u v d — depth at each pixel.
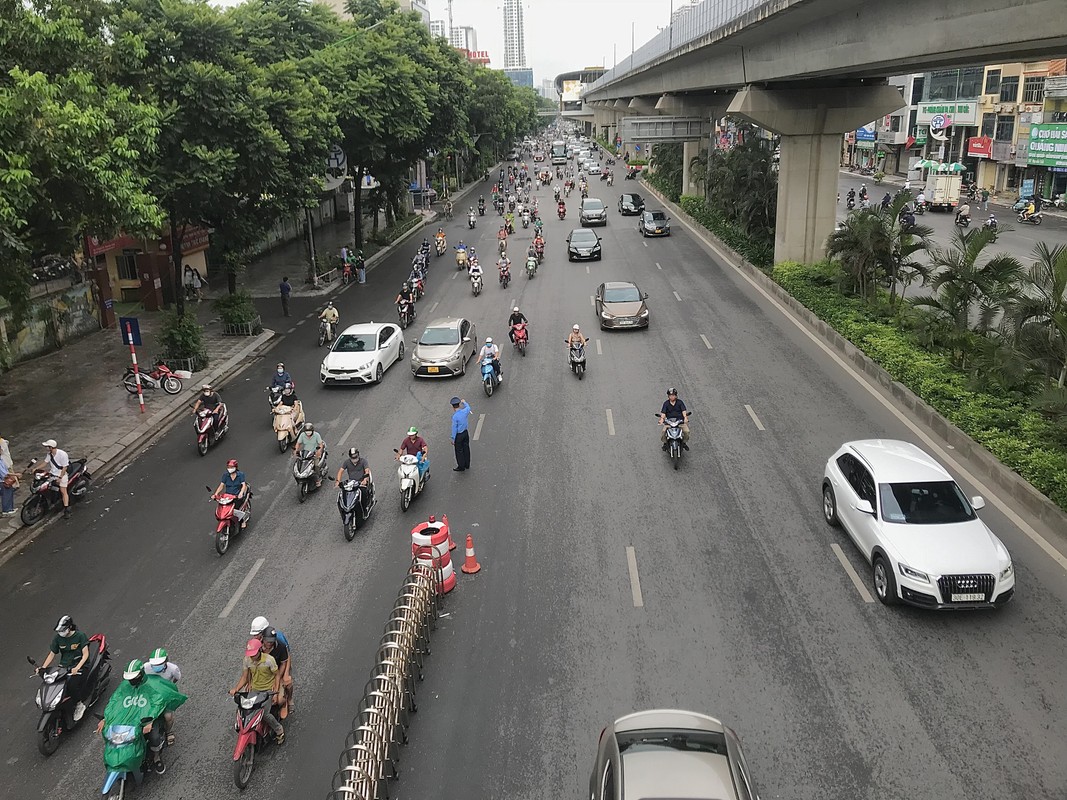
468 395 21.78
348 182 54.81
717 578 12.34
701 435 18.03
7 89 14.23
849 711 9.39
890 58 20.92
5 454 15.61
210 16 23.86
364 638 11.28
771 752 8.83
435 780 8.69
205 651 11.21
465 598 12.16
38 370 25.14
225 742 9.52
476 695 10.01
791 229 34.03
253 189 25.56
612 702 9.76
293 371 24.78
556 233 50.94
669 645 10.78
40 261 27.12
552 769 8.77
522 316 25.94
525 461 17.14
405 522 14.72
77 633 10.03
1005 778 8.34
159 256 33.62
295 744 9.34
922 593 10.83
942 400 17.94
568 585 12.36
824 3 22.06
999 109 60.41
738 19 28.02
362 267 37.81
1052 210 52.56
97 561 13.91
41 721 9.48
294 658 10.89
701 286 33.66
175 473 17.55
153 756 9.02
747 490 15.25
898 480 12.12
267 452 18.48
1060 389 14.80
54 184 15.55
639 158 104.50
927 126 69.81
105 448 18.72
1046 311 17.12
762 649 10.59
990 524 13.34
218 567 13.49
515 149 144.12
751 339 25.53
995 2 16.50
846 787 8.32
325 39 40.94
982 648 10.38
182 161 22.81
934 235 42.97
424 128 41.50
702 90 52.34
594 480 16.03
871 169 85.25
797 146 33.12
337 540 14.21
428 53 45.91
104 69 19.92
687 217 54.38
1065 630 10.64
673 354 24.39
